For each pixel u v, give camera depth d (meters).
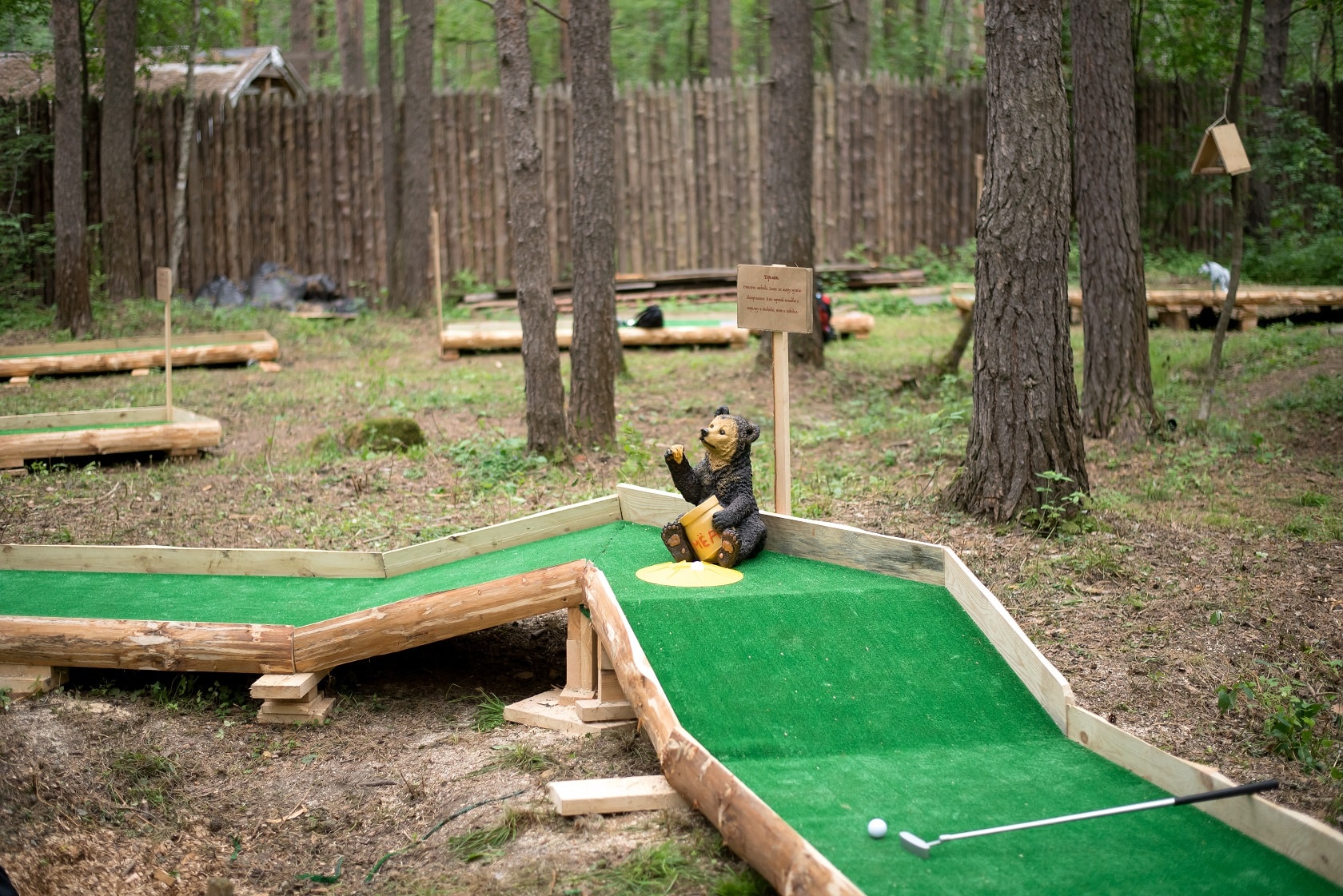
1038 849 4.30
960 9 35.94
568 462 10.80
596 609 5.93
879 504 9.24
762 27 34.75
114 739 6.04
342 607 6.84
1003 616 5.78
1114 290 10.87
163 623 6.45
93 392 14.34
